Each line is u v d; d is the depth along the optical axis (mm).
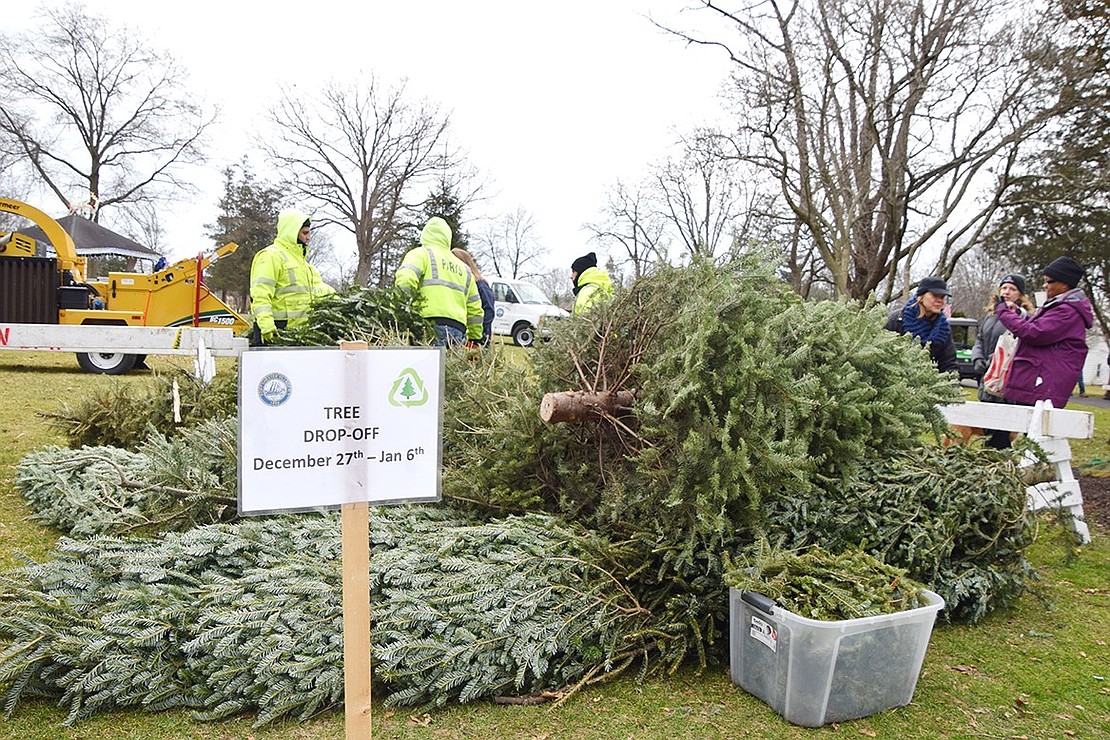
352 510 2277
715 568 3227
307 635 2787
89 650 2699
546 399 3576
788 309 3670
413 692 2773
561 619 2982
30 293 12641
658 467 3412
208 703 2725
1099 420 11820
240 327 13227
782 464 3078
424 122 38562
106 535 3742
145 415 5984
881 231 15070
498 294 23547
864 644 2809
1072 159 14406
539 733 2686
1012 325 5836
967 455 4230
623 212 32750
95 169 38156
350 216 39094
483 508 3916
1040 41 12781
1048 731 2840
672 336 3568
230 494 3818
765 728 2775
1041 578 4133
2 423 7340
